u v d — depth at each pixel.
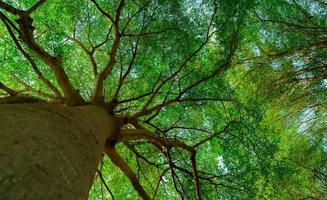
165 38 7.46
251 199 7.12
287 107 11.24
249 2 7.35
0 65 7.19
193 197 7.45
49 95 5.66
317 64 11.17
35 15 7.35
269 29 10.27
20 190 1.73
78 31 8.04
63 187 2.06
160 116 8.04
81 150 2.70
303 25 10.17
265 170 7.20
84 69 8.16
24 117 2.54
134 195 8.12
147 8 7.54
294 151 10.83
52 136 2.46
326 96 11.31
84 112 3.79
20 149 2.06
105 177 8.30
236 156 7.51
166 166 8.19
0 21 7.25
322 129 11.98
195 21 7.64
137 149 8.10
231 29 7.34
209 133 7.50
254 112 8.01
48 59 4.63
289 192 7.89
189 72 7.41
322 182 10.32
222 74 7.56
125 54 7.73
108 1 7.91
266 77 10.87
